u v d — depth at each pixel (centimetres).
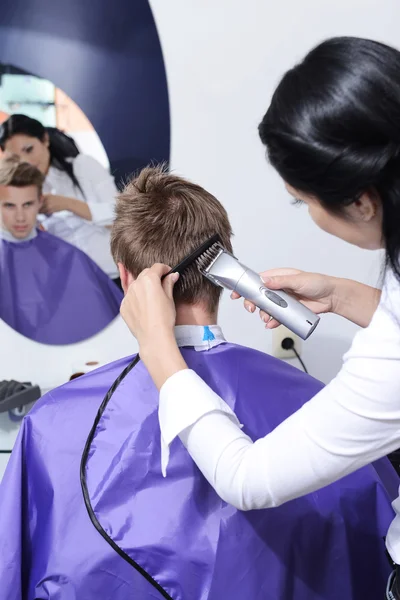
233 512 74
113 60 132
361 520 82
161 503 73
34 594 75
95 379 82
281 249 149
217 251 76
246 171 143
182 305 81
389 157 50
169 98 136
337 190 54
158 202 83
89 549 72
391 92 50
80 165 135
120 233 84
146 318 65
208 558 72
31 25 127
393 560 72
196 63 136
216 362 81
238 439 60
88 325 142
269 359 86
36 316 139
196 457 61
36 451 78
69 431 77
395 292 54
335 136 51
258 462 57
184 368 62
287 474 55
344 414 54
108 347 145
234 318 148
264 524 75
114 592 72
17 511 77
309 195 57
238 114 140
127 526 72
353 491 81
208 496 74
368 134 51
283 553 76
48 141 132
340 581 79
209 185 143
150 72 134
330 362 155
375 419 53
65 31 128
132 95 134
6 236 134
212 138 140
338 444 54
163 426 61
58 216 136
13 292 137
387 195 53
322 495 79
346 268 153
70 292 140
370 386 53
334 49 53
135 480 74
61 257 138
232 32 136
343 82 51
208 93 138
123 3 129
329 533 79
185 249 81
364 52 52
